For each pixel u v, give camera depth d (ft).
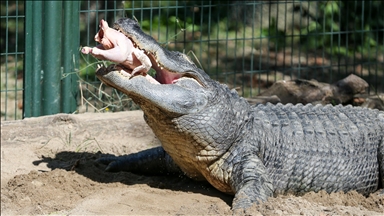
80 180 31.42
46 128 38.27
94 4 63.16
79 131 38.45
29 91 40.40
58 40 40.37
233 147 29.30
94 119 38.91
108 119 39.11
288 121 31.17
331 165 30.60
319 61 64.59
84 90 49.57
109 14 63.21
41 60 40.34
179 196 29.40
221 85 29.78
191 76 28.30
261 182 28.19
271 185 28.73
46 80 40.40
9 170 33.58
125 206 27.53
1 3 72.69
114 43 26.37
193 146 28.94
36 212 27.55
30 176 31.37
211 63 62.28
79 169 33.45
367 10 68.69
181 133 28.45
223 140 28.86
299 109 32.71
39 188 30.14
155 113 28.02
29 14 39.91
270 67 62.44
